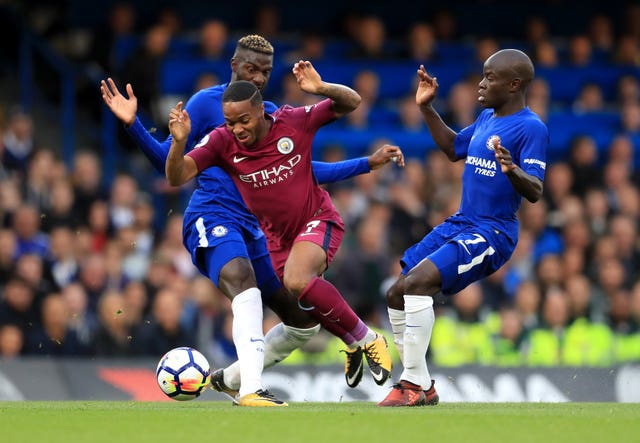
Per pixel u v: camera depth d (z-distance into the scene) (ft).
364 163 93.20
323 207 88.17
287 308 93.56
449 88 212.23
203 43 205.26
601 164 211.00
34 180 164.86
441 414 76.69
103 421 71.72
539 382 120.37
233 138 85.87
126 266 159.74
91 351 139.74
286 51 215.92
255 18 225.97
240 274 86.84
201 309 147.95
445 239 89.20
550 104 219.82
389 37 233.96
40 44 202.39
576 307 159.84
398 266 154.92
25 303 138.72
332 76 208.85
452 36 228.63
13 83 203.62
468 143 92.12
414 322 85.97
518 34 238.89
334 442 61.41
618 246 175.94
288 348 96.63
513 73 88.07
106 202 169.37
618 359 154.40
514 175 82.53
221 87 92.53
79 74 202.28
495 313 155.33
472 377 120.57
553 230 181.78
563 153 212.02
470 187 89.20
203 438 62.95
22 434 65.05
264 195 86.79
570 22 241.76
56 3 221.46
